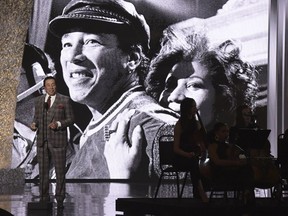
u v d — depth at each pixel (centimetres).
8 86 1159
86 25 1777
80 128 1764
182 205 723
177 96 1767
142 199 829
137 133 1755
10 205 915
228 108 1764
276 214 714
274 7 1756
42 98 866
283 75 1747
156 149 1744
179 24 1778
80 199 1049
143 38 1777
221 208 700
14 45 1157
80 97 1772
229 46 1770
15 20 1153
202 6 1778
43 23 1780
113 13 1775
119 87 1772
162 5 1780
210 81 1770
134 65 1775
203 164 741
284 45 1747
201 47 1775
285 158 773
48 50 1780
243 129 739
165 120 1758
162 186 1482
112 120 1764
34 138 1761
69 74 1775
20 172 1245
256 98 1761
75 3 1778
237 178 717
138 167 1747
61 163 860
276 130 1750
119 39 1777
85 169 1750
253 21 1764
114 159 1753
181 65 1773
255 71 1762
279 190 777
